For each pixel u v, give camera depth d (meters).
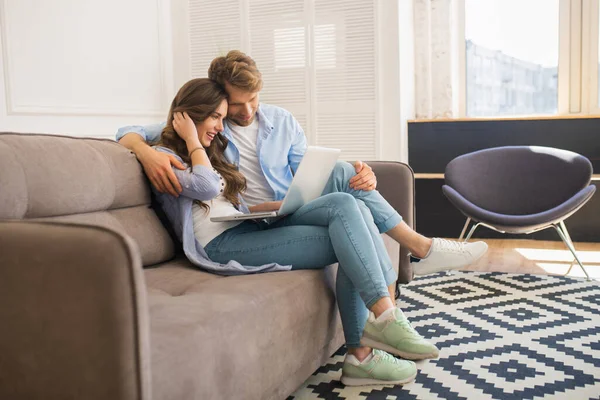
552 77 4.79
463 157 3.69
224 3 4.61
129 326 1.03
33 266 1.07
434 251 2.11
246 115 2.20
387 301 1.79
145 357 1.05
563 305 2.75
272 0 4.50
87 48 3.99
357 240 1.77
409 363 1.89
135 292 1.03
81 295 1.04
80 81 3.95
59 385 1.07
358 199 2.06
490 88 4.93
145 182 1.96
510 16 4.84
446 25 4.78
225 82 2.12
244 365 1.37
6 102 3.46
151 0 4.53
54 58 3.76
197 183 1.84
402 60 4.36
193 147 1.93
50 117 3.74
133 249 1.04
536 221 3.12
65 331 1.06
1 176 1.44
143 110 4.48
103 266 1.02
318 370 2.03
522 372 1.96
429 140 4.67
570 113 4.70
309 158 1.83
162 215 2.05
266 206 2.11
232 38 4.62
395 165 2.75
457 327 2.45
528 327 2.43
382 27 4.28
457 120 4.60
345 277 1.84
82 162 1.72
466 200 3.41
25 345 1.09
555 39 4.74
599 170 4.36
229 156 2.19
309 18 4.42
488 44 4.91
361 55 4.34
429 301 2.87
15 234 1.09
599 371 1.96
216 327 1.28
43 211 1.56
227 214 1.92
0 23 3.44
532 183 3.54
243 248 1.85
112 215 1.82
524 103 4.87
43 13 3.68
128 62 4.33
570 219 4.52
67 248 1.05
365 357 1.87
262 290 1.53
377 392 1.84
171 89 4.76
